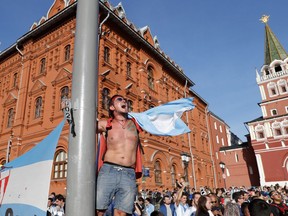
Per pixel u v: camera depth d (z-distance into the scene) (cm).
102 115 1714
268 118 4103
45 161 288
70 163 256
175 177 2508
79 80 281
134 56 2333
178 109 364
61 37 1998
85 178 249
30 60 2198
